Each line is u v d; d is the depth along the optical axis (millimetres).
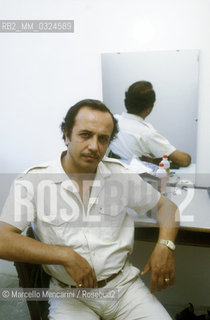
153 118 1664
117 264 1218
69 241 1165
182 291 1855
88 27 1643
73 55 1712
